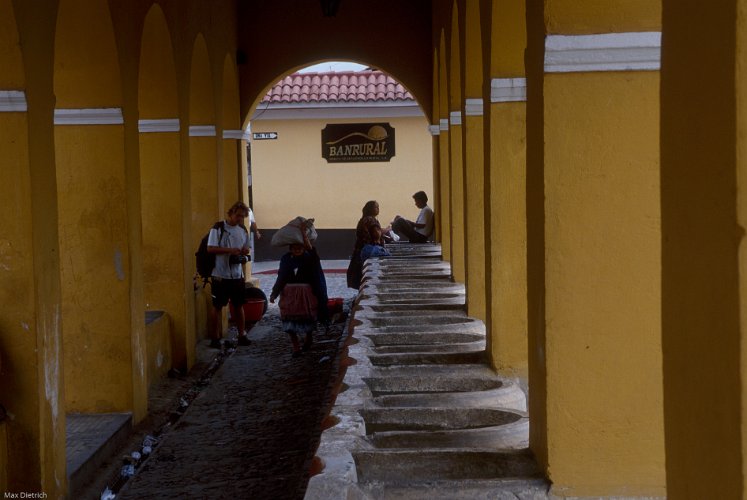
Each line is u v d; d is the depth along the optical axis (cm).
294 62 1583
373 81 2250
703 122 217
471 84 808
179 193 1089
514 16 625
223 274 1243
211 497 678
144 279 1094
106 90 812
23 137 609
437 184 1591
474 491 429
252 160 2291
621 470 437
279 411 923
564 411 437
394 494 420
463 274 1054
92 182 825
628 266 434
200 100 1316
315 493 384
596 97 431
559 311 436
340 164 2286
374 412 531
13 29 595
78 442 757
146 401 899
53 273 652
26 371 619
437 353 680
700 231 220
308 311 1178
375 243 1419
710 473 217
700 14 218
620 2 426
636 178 433
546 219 434
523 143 642
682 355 233
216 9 1352
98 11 782
